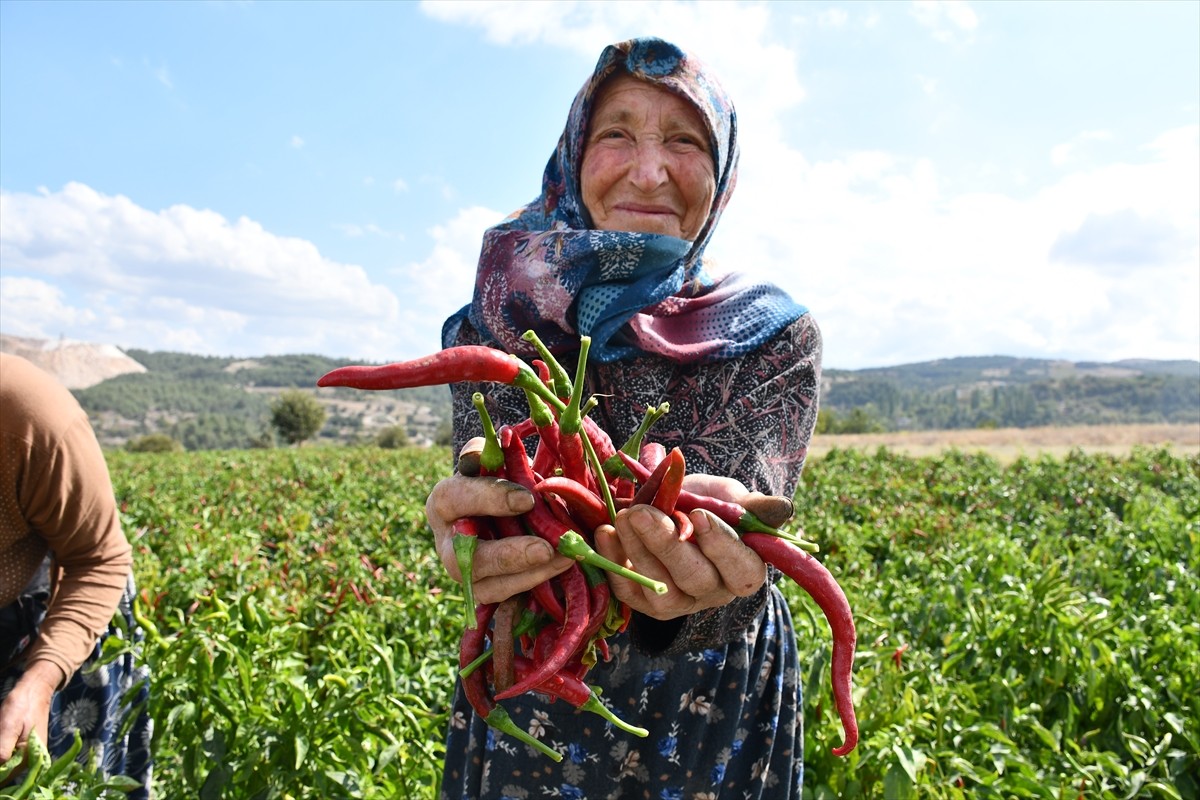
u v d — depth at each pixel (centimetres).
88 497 279
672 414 224
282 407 7806
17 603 287
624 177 238
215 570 764
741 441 219
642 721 225
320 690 383
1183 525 973
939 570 755
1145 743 450
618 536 169
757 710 237
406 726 398
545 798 227
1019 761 419
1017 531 1070
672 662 224
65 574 291
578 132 244
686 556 168
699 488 186
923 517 1130
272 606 636
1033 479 1623
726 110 246
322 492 1702
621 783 229
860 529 1016
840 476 1712
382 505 1378
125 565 302
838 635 178
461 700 247
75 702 301
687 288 243
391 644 526
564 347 230
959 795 386
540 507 174
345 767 389
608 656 199
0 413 256
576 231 224
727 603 190
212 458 3222
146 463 3016
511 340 231
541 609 181
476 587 173
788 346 230
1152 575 726
